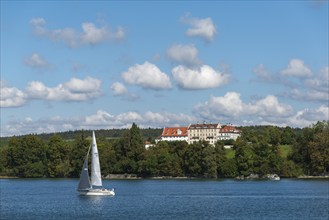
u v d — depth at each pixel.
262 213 124.75
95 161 168.00
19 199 164.75
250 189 199.88
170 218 116.94
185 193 182.75
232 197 166.88
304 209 132.25
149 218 117.00
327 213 123.81
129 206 140.62
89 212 128.00
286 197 165.62
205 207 138.00
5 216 122.12
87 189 169.75
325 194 175.88
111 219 116.00
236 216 119.75
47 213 127.00
